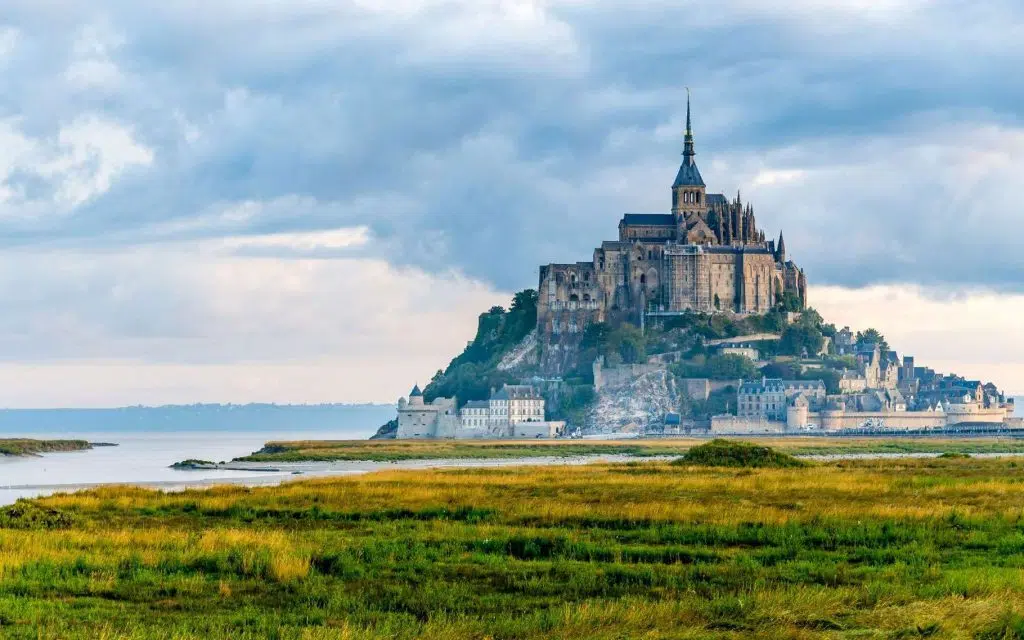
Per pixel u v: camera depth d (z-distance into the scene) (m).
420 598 143.62
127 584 149.75
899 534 184.00
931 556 167.88
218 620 132.88
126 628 128.25
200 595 146.00
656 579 153.75
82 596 144.75
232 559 162.62
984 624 126.25
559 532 187.62
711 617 132.00
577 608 135.62
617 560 166.88
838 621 129.75
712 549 172.88
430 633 126.12
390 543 177.25
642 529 192.00
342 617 135.12
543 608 140.38
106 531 190.38
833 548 176.75
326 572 160.12
